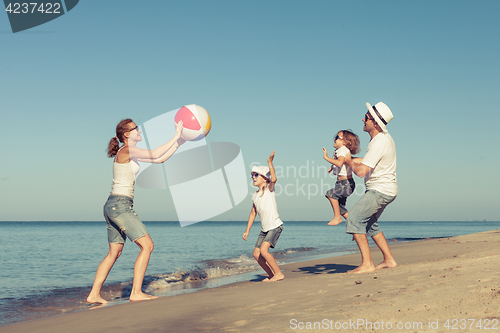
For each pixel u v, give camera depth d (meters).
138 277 4.18
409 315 2.13
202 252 12.50
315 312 2.49
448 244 8.27
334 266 6.59
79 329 2.73
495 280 2.79
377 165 4.24
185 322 2.60
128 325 2.71
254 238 22.72
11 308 4.49
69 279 7.21
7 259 11.12
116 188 4.28
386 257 4.59
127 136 4.37
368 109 4.37
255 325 2.32
